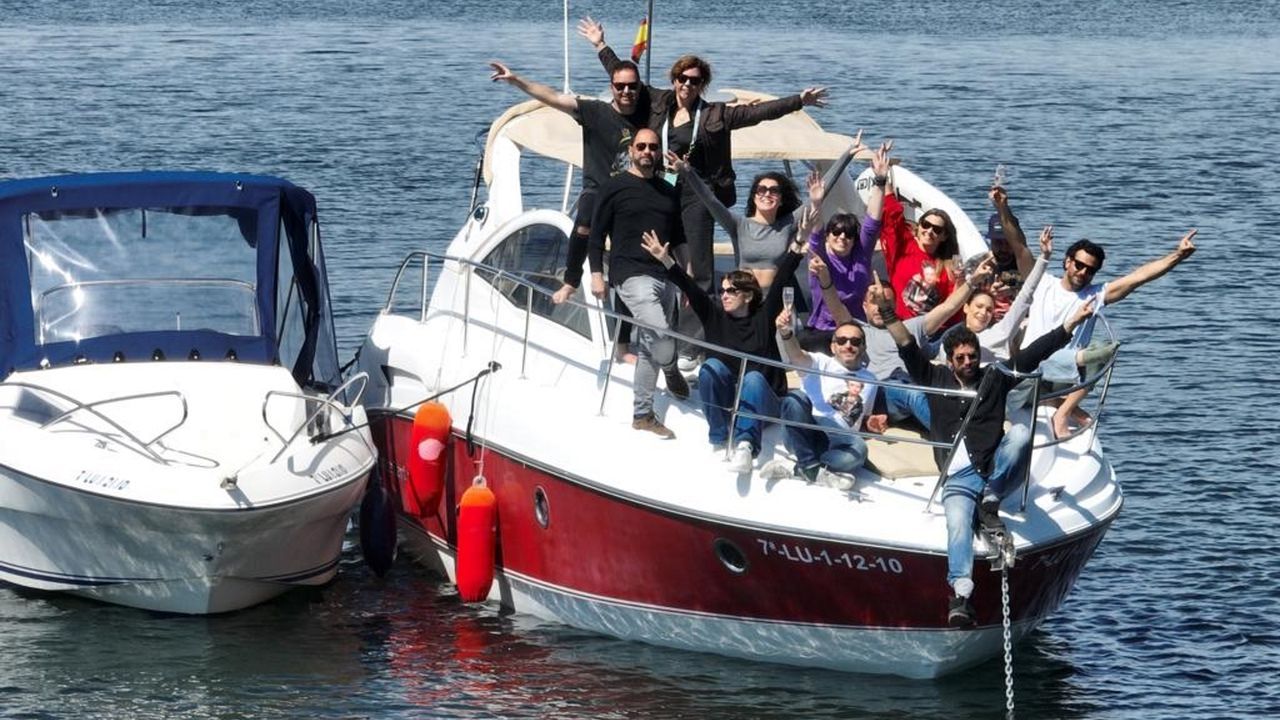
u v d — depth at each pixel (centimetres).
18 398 2108
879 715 1820
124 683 1884
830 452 1836
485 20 8056
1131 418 2866
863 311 2022
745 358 1819
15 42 6888
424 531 2252
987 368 1755
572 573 2008
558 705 1838
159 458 2020
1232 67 7069
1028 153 4953
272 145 4728
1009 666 1814
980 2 9619
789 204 2005
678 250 2008
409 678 1906
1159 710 1866
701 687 1884
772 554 1833
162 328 2211
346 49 6900
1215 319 3447
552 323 2105
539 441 2002
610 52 2247
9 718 1792
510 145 2359
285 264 2288
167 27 7569
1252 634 2070
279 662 1947
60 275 2202
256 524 2000
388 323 2359
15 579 2148
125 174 2267
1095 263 2030
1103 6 9588
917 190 2289
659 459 1894
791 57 6800
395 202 4103
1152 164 4884
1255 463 2661
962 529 1758
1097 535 1895
